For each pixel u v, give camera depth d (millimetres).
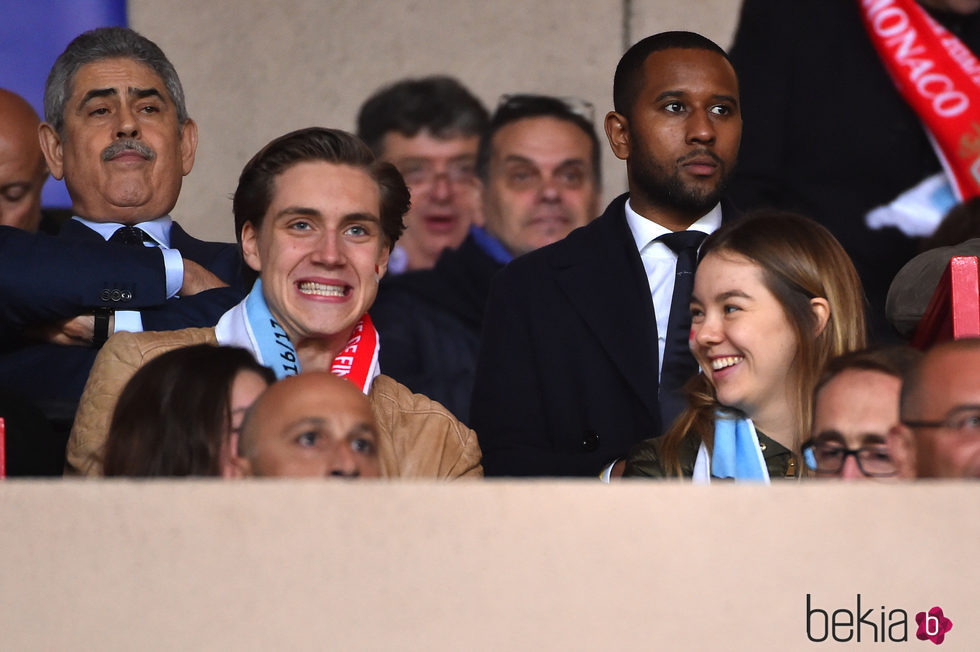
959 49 16125
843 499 6742
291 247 10305
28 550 6770
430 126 17312
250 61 18734
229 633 6719
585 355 11719
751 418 9672
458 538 6730
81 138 12703
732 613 6703
